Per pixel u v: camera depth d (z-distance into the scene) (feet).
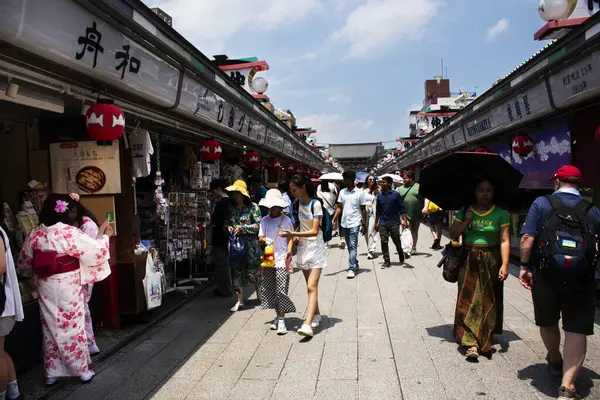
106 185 15.80
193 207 23.85
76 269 12.82
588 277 10.46
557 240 10.58
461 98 61.05
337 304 20.39
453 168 14.14
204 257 26.40
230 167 33.96
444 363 13.28
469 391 11.45
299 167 64.23
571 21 19.62
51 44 10.10
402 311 18.84
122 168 17.29
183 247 23.56
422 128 62.18
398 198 28.37
